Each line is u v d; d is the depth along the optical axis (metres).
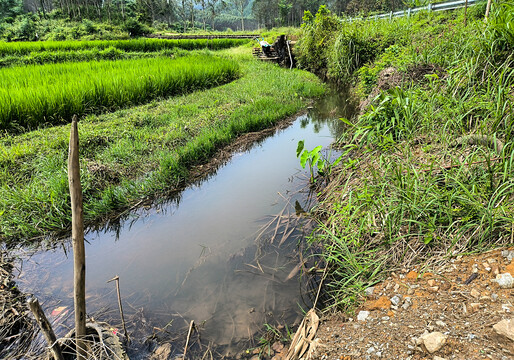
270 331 2.46
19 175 4.74
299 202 4.31
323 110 8.63
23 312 2.71
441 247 2.50
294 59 16.58
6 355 2.39
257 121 7.24
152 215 4.27
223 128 6.68
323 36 13.80
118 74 9.91
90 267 3.36
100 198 4.48
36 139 5.80
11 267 3.36
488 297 1.94
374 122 4.53
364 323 2.17
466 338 1.73
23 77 9.53
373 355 1.87
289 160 5.73
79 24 45.59
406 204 2.78
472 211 2.51
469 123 3.60
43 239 3.79
